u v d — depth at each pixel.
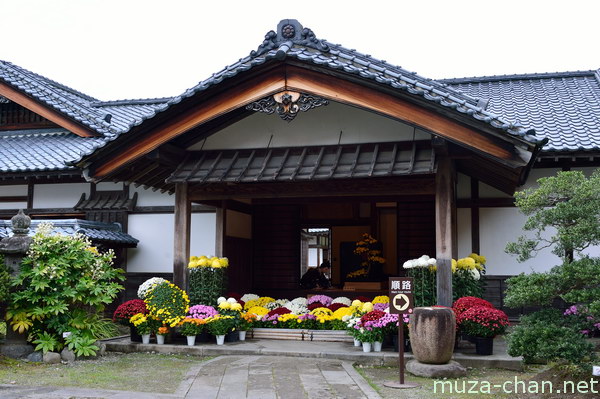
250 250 14.92
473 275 9.86
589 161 11.66
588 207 6.68
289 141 10.27
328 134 10.09
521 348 6.73
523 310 11.87
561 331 6.64
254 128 10.47
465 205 12.20
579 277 6.60
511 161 8.16
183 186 10.57
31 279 9.06
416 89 8.25
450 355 8.03
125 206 14.59
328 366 8.31
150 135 9.60
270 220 15.06
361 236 17.95
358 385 7.11
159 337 9.92
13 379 7.44
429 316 7.96
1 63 17.97
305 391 6.79
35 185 15.26
